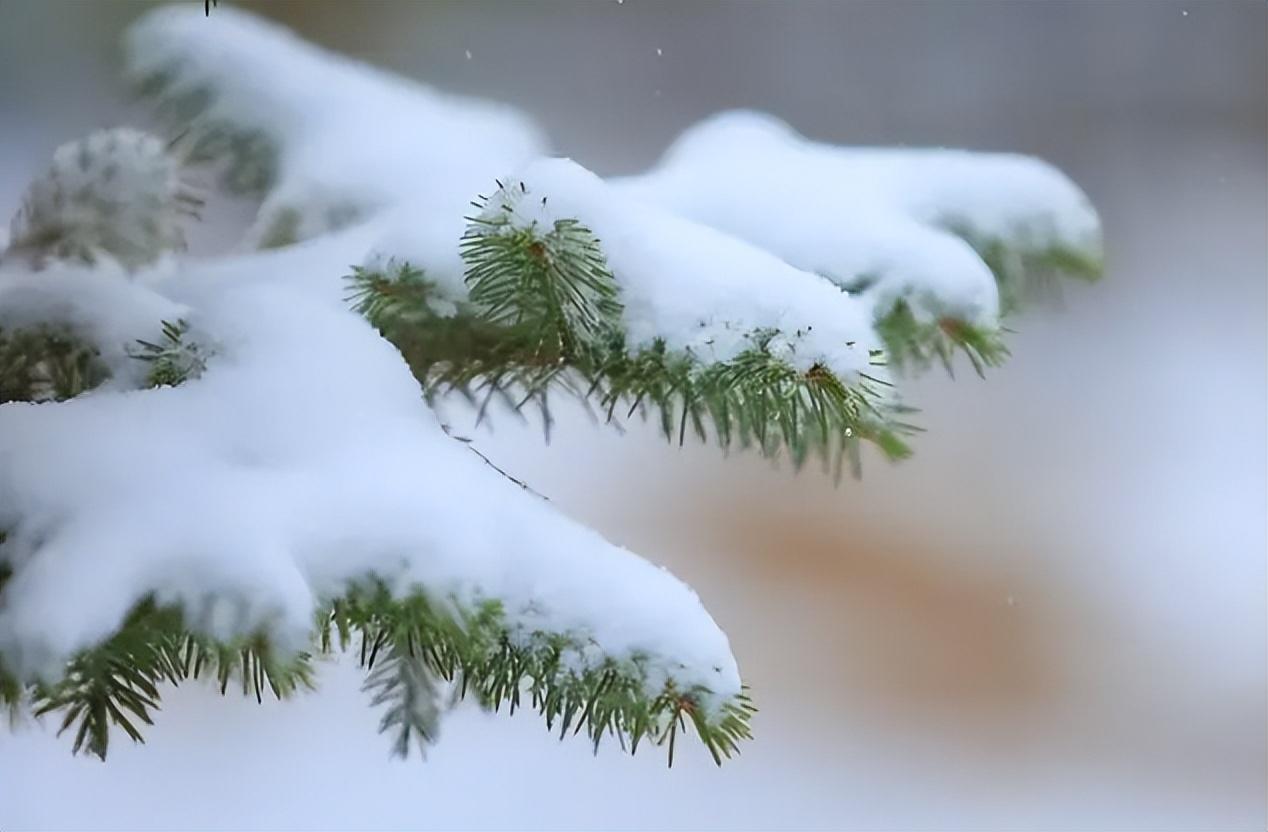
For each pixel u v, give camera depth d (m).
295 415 1.90
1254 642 4.56
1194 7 6.67
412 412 1.92
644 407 1.98
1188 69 6.63
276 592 1.82
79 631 1.81
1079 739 4.22
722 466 4.72
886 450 1.95
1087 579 4.75
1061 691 4.38
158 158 2.16
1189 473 5.20
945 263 2.05
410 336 2.01
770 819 3.72
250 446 1.88
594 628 1.87
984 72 6.54
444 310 1.99
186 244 2.20
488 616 1.86
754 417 1.94
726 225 2.09
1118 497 5.02
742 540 4.61
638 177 2.14
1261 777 4.13
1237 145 6.64
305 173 2.18
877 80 6.45
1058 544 4.81
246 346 1.93
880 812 3.85
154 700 1.83
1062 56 6.58
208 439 1.88
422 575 1.86
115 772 3.40
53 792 3.30
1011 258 2.17
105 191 2.14
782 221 2.08
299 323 1.95
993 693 4.33
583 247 1.93
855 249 2.06
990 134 6.51
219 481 1.86
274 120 2.23
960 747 4.12
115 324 1.99
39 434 1.88
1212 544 4.85
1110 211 6.43
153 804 3.33
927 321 2.05
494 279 1.94
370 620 1.85
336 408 1.90
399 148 2.18
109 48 4.20
